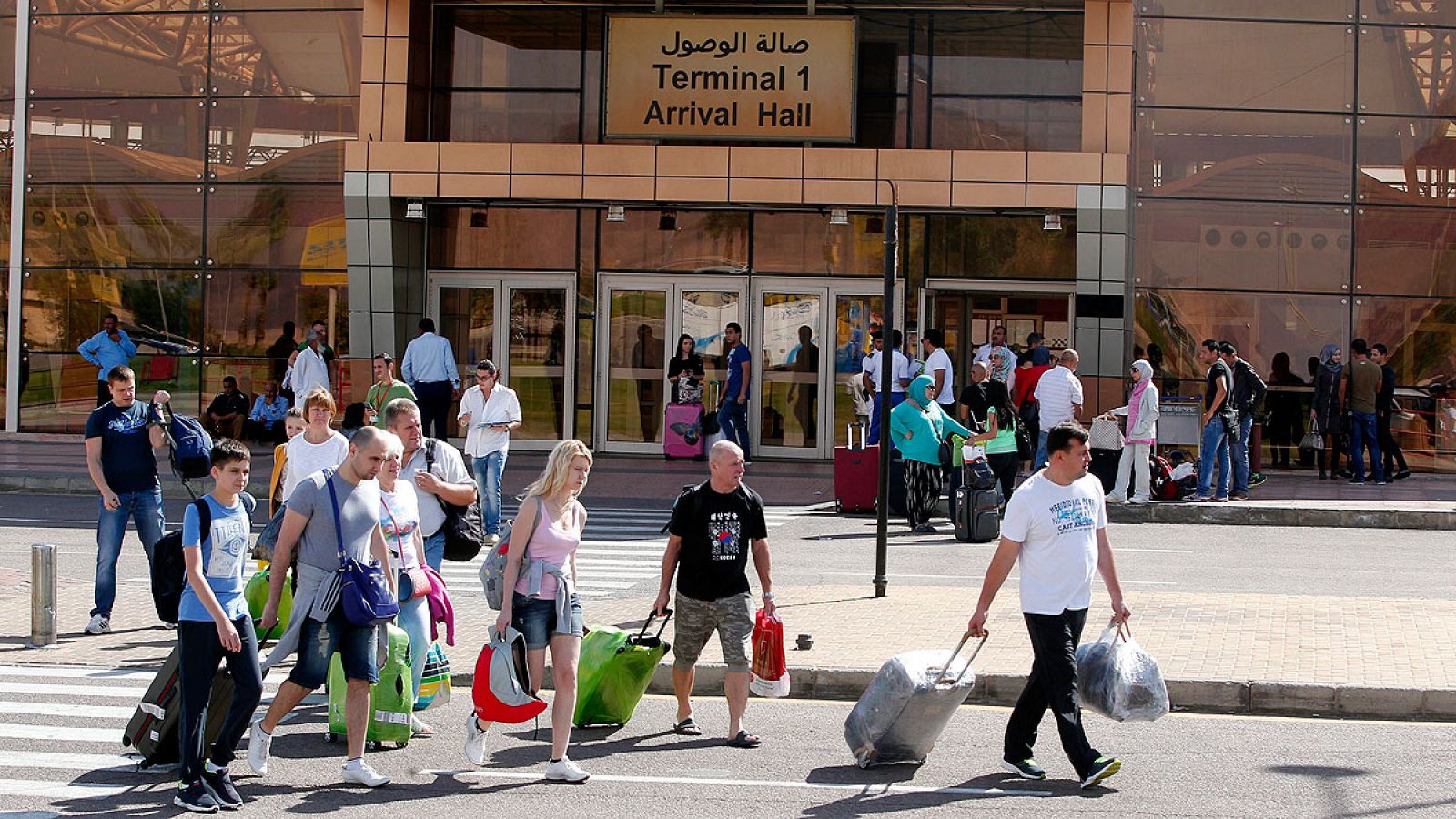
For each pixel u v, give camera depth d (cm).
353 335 2831
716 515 986
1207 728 1024
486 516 1861
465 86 2900
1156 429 2364
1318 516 2128
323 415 1178
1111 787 877
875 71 2833
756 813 828
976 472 1897
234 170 2955
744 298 2886
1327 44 2758
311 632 888
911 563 1712
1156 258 2762
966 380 2856
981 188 2647
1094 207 2625
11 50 3036
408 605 1022
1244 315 2756
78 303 3017
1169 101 2767
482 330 2941
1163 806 837
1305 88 2759
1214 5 2762
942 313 2870
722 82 2706
